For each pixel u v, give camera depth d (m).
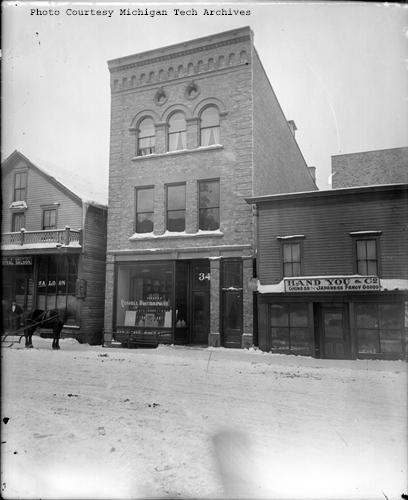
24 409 5.53
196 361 11.87
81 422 5.04
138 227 18.25
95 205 19.22
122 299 17.89
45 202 19.36
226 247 16.22
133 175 18.36
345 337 13.82
